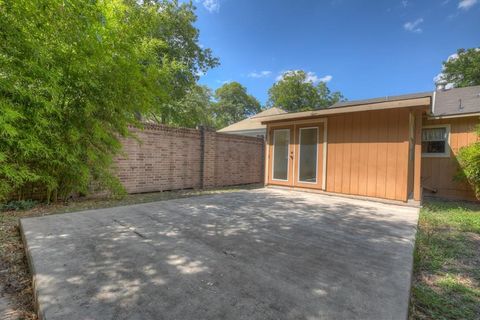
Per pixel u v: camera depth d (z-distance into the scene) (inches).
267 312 59.7
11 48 110.0
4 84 106.0
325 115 252.2
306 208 181.9
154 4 420.5
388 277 79.4
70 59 142.3
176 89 577.6
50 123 145.8
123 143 252.5
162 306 61.2
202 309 60.2
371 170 226.8
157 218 145.6
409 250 103.3
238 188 341.1
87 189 209.3
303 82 1201.4
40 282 71.7
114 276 76.0
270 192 261.1
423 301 76.2
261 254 95.6
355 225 140.2
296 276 78.5
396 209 189.0
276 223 140.1
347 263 89.4
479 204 247.0
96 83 158.1
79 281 72.7
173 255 92.7
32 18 117.0
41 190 200.5
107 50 158.6
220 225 133.6
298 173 280.2
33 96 120.1
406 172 208.2
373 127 227.3
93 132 176.2
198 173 323.6
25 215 168.1
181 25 556.1
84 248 98.0
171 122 575.8
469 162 244.7
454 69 895.7
